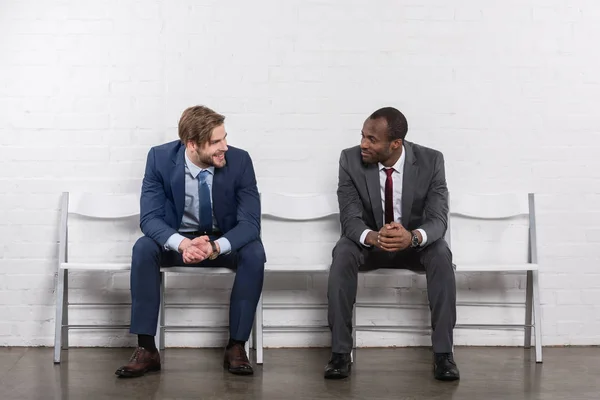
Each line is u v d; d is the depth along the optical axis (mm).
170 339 3816
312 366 3418
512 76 3918
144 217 3336
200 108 3299
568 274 3945
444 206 3441
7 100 3775
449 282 3211
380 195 3473
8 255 3789
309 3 3855
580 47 3936
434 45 3893
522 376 3242
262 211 3779
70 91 3795
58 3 3785
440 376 3148
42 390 2943
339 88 3873
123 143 3816
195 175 3377
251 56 3848
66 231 3643
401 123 3383
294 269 3459
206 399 2824
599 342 3943
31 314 3803
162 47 3818
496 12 3908
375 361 3539
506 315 3928
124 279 3834
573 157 3947
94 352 3691
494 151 3922
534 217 3809
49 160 3795
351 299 3256
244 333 3293
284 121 3867
